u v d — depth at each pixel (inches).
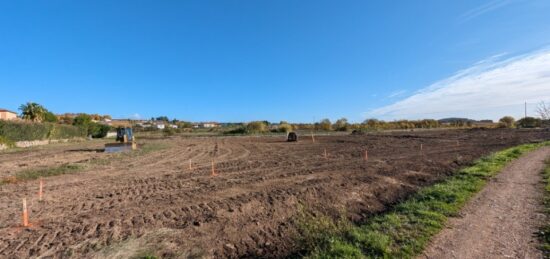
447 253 215.6
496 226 266.2
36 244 267.6
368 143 1342.3
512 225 267.1
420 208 322.3
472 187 407.8
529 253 213.0
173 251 251.4
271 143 1537.9
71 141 2043.6
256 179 547.2
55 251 253.0
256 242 273.3
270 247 262.4
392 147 1117.1
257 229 303.1
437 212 306.2
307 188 458.9
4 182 535.5
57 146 1533.0
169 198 420.5
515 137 1449.3
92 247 259.0
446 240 238.5
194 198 417.4
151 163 800.3
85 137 2411.4
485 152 864.3
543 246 222.7
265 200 400.2
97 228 305.3
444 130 2481.5
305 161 780.6
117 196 437.1
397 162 714.2
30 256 244.8
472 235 247.4
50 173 629.0
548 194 366.6
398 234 249.3
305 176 566.3
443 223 276.4
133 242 267.1
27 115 2428.6
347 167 661.9
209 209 364.8
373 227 268.1
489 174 496.1
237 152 1092.5
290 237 281.6
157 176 597.6
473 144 1154.0
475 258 207.3
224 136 2497.5
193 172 643.5
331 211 358.0
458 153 862.5
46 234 290.5
